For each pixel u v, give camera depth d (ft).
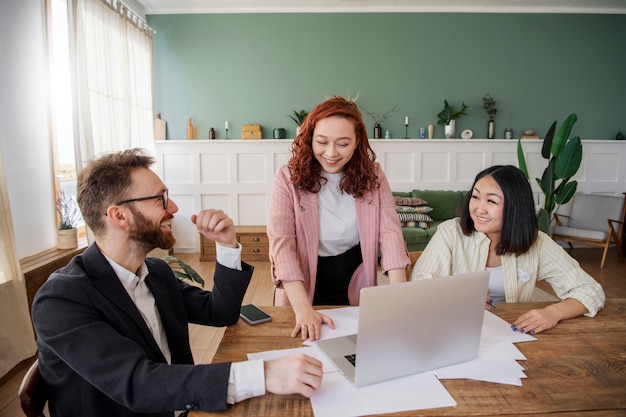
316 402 2.50
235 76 15.96
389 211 4.62
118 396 2.39
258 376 2.47
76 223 10.22
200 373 2.43
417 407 2.47
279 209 4.47
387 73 16.20
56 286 2.60
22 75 8.41
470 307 2.93
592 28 16.40
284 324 3.68
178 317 3.58
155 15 15.55
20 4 8.29
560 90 16.61
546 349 3.24
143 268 3.30
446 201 15.76
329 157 4.03
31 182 8.72
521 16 16.17
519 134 16.72
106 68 11.27
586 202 15.61
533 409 2.46
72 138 10.81
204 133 16.11
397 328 2.67
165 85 15.81
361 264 4.79
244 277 3.53
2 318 6.80
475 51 16.24
